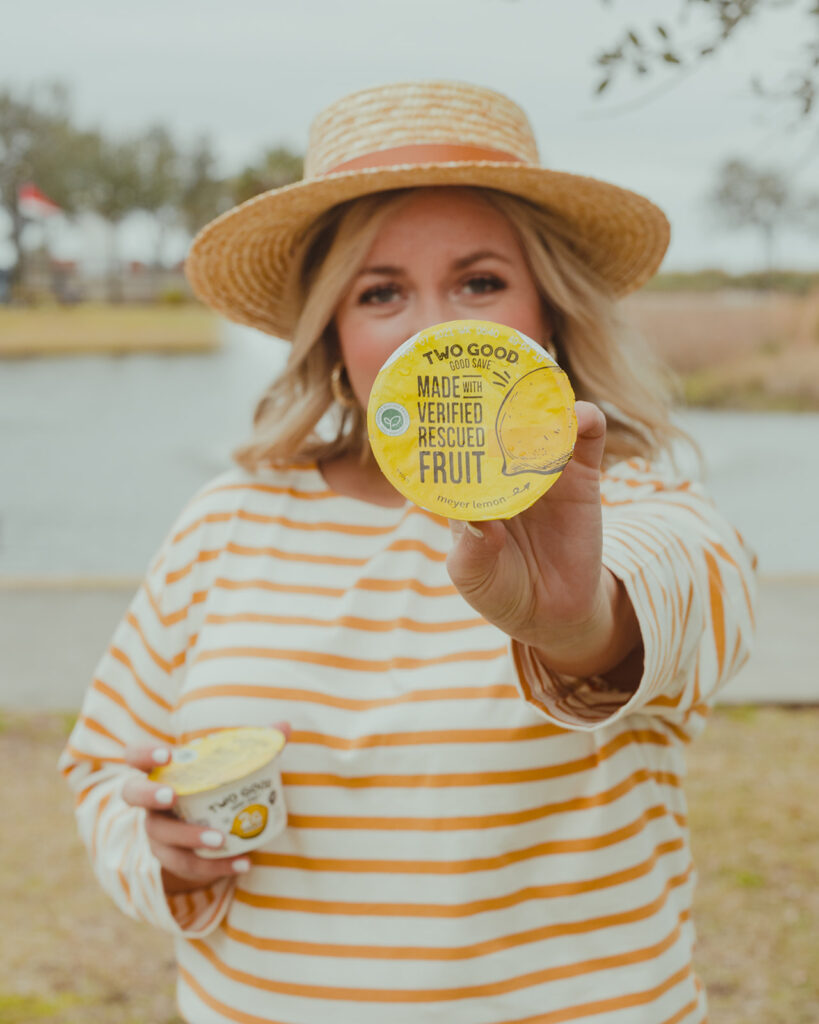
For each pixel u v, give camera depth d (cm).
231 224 188
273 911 154
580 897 146
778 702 532
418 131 173
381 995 147
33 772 472
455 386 114
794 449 1472
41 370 2719
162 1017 310
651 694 131
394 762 150
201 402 2061
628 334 186
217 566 172
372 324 167
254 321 221
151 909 158
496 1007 145
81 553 929
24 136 5072
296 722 156
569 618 119
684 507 157
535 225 174
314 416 180
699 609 138
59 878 390
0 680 570
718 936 338
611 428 182
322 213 183
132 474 1296
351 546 169
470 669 152
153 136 5222
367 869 150
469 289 167
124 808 171
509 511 110
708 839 398
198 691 162
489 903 146
